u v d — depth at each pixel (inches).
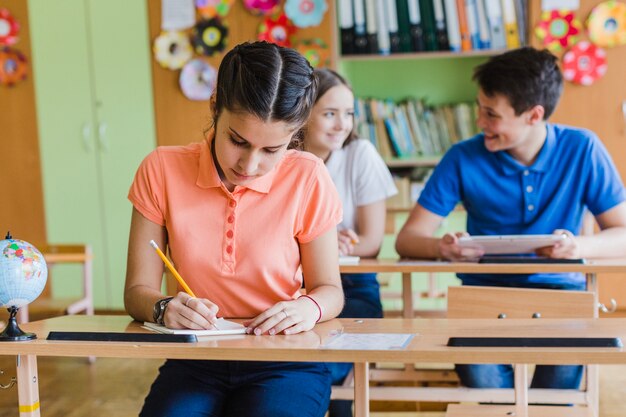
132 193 64.9
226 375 61.7
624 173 158.4
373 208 106.2
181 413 57.6
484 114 94.8
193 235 63.1
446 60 183.2
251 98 52.6
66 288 193.0
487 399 85.6
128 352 52.5
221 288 63.5
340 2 165.5
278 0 165.2
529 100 91.7
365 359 50.1
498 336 53.4
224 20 169.0
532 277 95.3
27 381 57.1
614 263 82.8
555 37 157.9
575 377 88.4
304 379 61.1
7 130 188.7
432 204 102.0
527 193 97.3
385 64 185.3
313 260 64.6
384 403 117.6
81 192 189.8
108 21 184.5
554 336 52.8
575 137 97.1
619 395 118.2
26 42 185.9
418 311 133.8
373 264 89.8
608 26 156.3
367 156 107.0
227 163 57.4
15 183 190.2
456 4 162.2
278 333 56.3
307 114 55.4
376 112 176.9
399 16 164.4
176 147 65.8
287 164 64.2
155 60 173.3
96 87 186.9
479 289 75.9
